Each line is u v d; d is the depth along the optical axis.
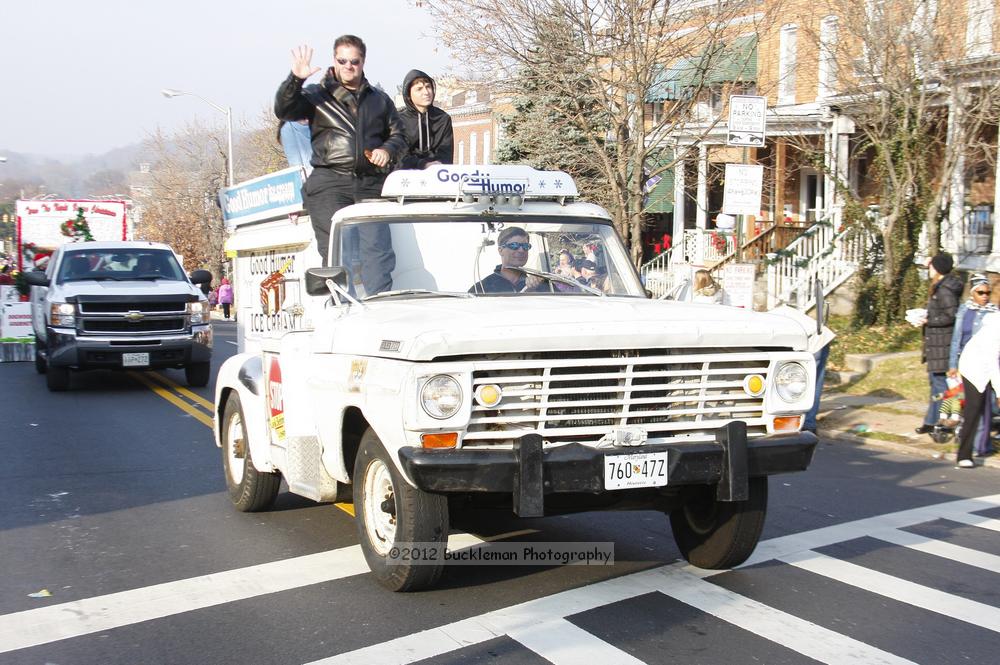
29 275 17.06
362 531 5.73
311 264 7.18
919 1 17.77
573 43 16.67
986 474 9.85
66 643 5.05
